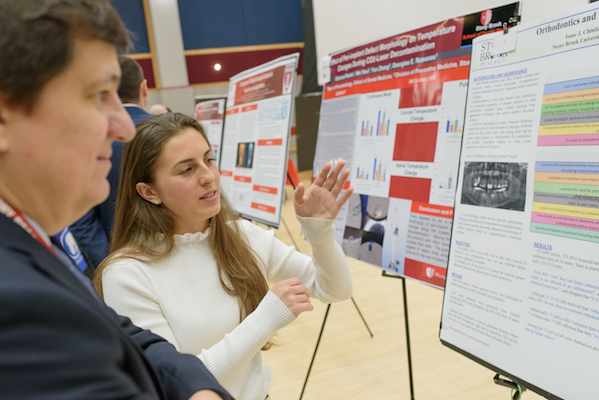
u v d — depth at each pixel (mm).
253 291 1072
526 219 953
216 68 7750
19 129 347
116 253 1018
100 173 422
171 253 1029
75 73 359
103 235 1696
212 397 504
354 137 1829
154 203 1025
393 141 1650
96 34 363
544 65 941
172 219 1047
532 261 930
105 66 384
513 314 955
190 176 990
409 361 1556
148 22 7207
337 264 1103
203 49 7648
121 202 1060
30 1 328
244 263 1081
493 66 1056
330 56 1976
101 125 390
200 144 1008
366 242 1737
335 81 1962
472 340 1038
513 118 1001
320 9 5559
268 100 2619
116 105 428
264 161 2605
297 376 2115
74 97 365
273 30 7852
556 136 907
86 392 321
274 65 2559
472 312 1045
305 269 1196
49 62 334
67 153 370
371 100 1757
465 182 1102
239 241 1111
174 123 1014
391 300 2873
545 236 911
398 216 1608
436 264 1475
